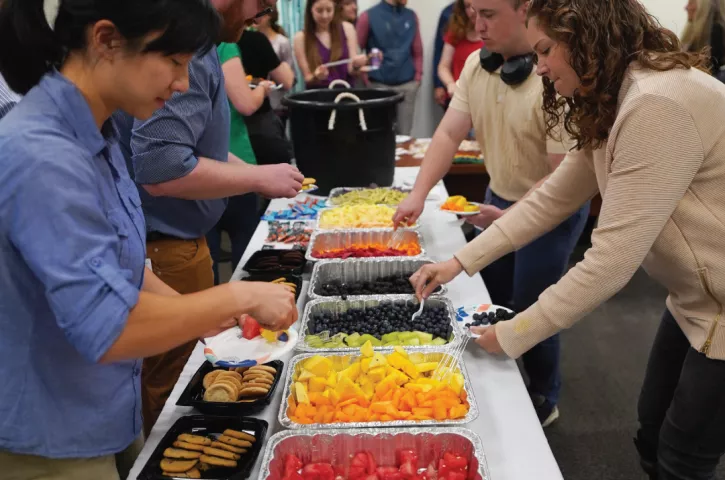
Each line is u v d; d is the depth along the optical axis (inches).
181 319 33.7
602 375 104.5
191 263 68.8
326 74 158.1
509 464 42.9
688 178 40.9
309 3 158.9
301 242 82.1
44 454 36.3
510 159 79.2
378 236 80.8
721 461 82.3
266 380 50.3
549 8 42.1
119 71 32.0
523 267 78.5
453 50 168.9
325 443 43.1
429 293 61.6
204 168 58.2
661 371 58.9
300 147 97.7
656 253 47.2
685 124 39.6
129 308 31.6
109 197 37.2
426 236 84.9
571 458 84.8
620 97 43.1
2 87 48.9
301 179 65.0
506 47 71.6
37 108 32.3
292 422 44.6
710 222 43.4
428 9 193.5
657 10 177.3
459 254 61.4
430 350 52.6
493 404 49.5
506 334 48.6
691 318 48.4
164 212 65.2
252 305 37.2
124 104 34.5
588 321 122.7
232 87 96.3
